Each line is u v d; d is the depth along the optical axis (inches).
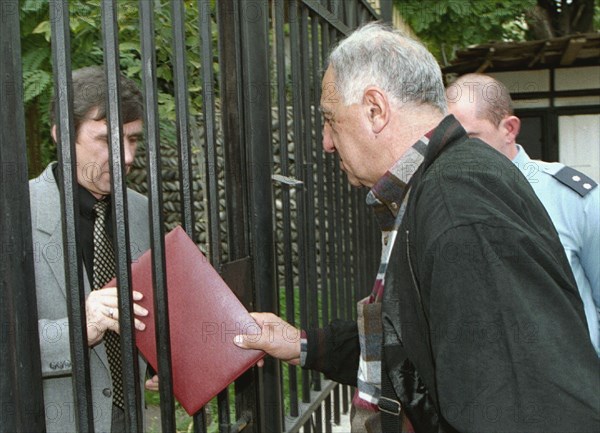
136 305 62.7
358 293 148.9
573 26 462.9
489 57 339.6
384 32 62.6
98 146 76.9
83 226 80.1
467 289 44.6
